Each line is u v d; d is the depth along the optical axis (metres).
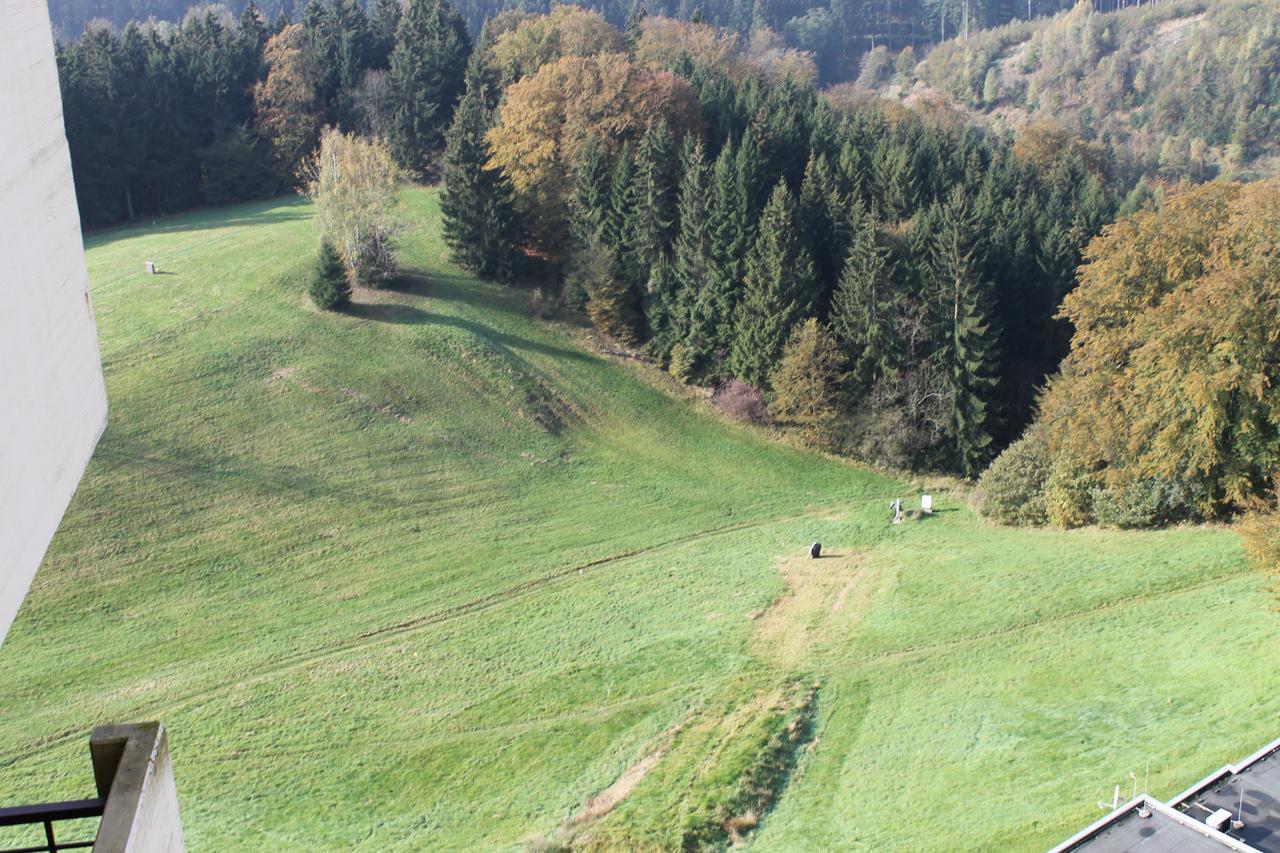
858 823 29.64
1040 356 71.56
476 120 83.50
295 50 97.44
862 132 86.38
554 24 106.75
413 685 39.97
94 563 46.75
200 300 68.19
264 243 78.06
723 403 69.88
